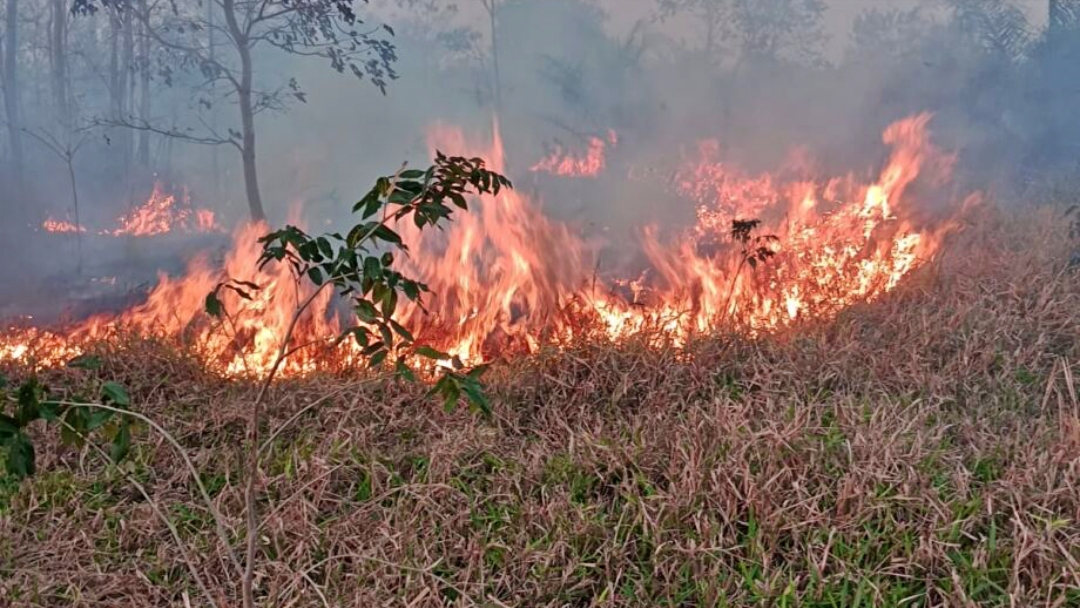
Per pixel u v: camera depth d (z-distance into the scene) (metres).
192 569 3.56
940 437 4.44
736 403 4.93
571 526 3.98
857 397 5.16
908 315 6.11
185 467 4.75
